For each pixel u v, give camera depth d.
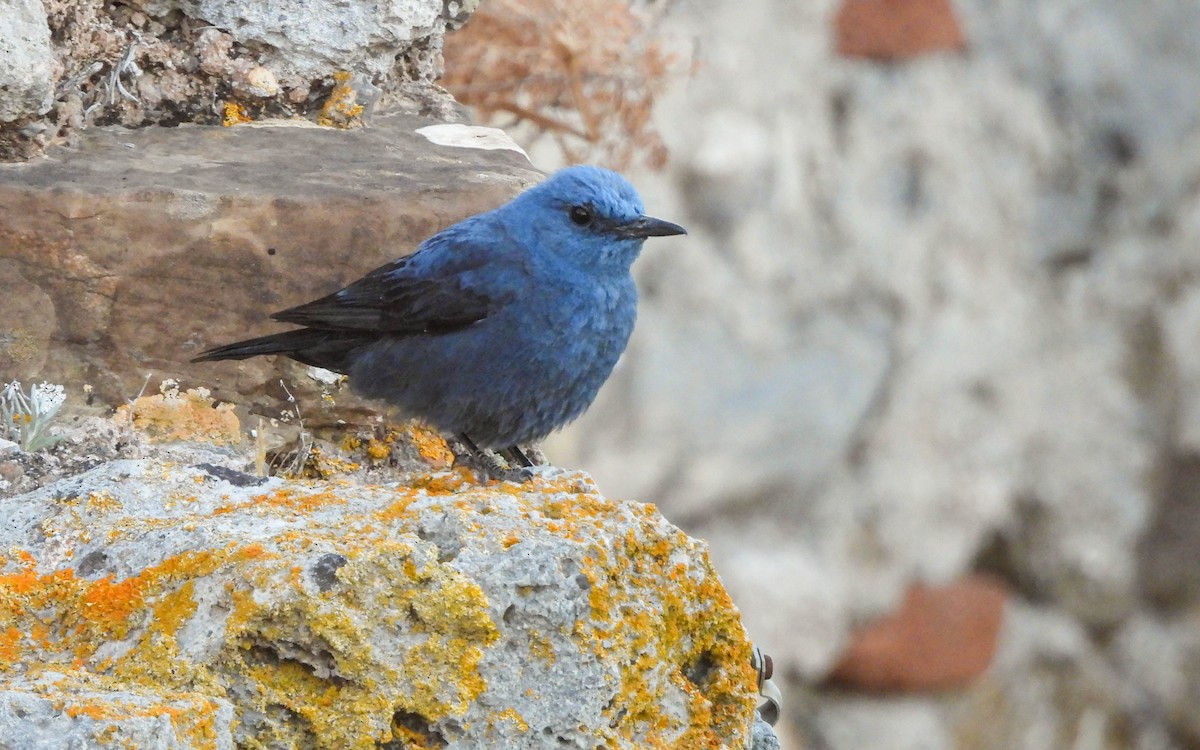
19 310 8.48
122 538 6.41
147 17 10.14
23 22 8.68
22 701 5.18
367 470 9.30
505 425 9.27
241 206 8.75
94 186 8.61
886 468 19.59
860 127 19.72
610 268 9.13
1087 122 21.28
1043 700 19.97
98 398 8.66
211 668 5.83
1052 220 21.12
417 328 8.79
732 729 6.61
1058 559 20.30
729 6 18.97
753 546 19.09
